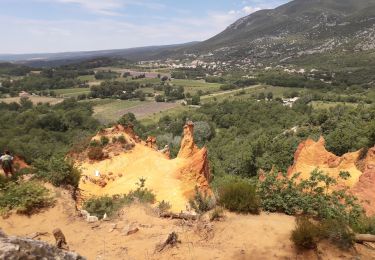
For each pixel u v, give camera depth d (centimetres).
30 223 1069
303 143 2833
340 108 9331
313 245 852
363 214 1243
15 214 1113
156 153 3181
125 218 1126
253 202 1090
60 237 884
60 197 1245
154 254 857
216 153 7075
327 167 2450
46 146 7175
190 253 856
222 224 1000
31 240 503
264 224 988
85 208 1241
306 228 872
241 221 1009
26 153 6047
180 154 3008
